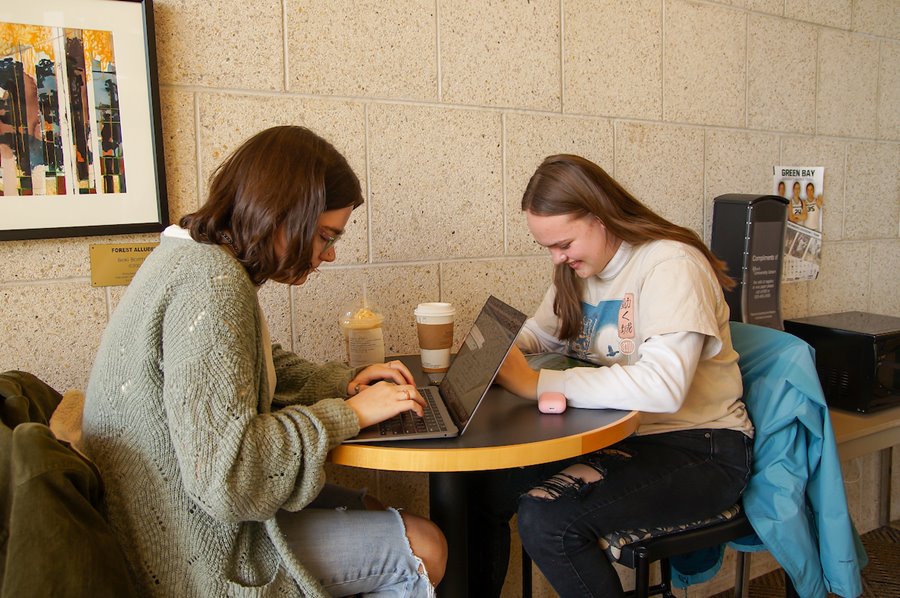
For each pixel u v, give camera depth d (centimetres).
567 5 204
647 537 137
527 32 198
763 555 255
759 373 157
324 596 106
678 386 129
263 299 171
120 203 153
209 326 97
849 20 268
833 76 267
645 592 134
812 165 265
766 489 145
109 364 103
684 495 139
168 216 158
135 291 105
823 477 145
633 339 149
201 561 101
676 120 229
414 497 192
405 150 184
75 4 145
